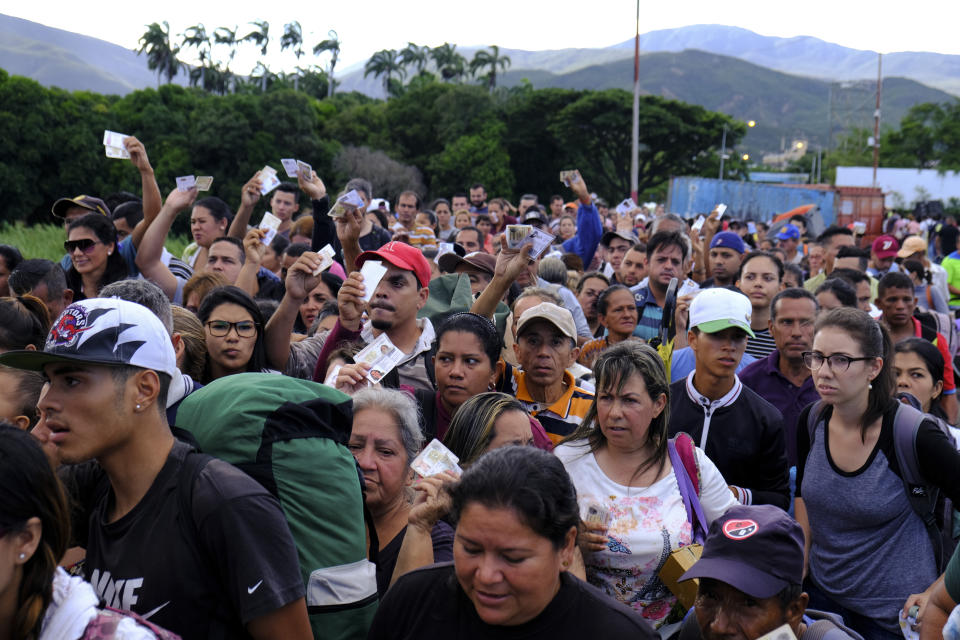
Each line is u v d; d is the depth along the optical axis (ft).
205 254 25.73
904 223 97.91
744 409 14.94
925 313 26.12
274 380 9.11
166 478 7.71
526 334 15.12
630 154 245.65
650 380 11.79
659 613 11.67
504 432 11.49
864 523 13.15
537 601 7.21
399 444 10.76
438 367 14.25
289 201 33.37
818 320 13.51
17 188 142.72
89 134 151.43
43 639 6.21
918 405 16.14
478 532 7.09
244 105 169.48
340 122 236.22
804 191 126.82
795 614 8.36
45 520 6.24
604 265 38.65
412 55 355.77
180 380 10.22
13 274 18.21
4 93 144.56
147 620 7.29
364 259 15.98
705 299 15.06
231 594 7.47
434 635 7.77
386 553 10.68
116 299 7.77
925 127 342.44
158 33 317.83
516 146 241.76
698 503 11.91
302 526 8.52
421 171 236.22
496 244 34.99
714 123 245.04
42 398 7.52
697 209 131.64
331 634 8.61
